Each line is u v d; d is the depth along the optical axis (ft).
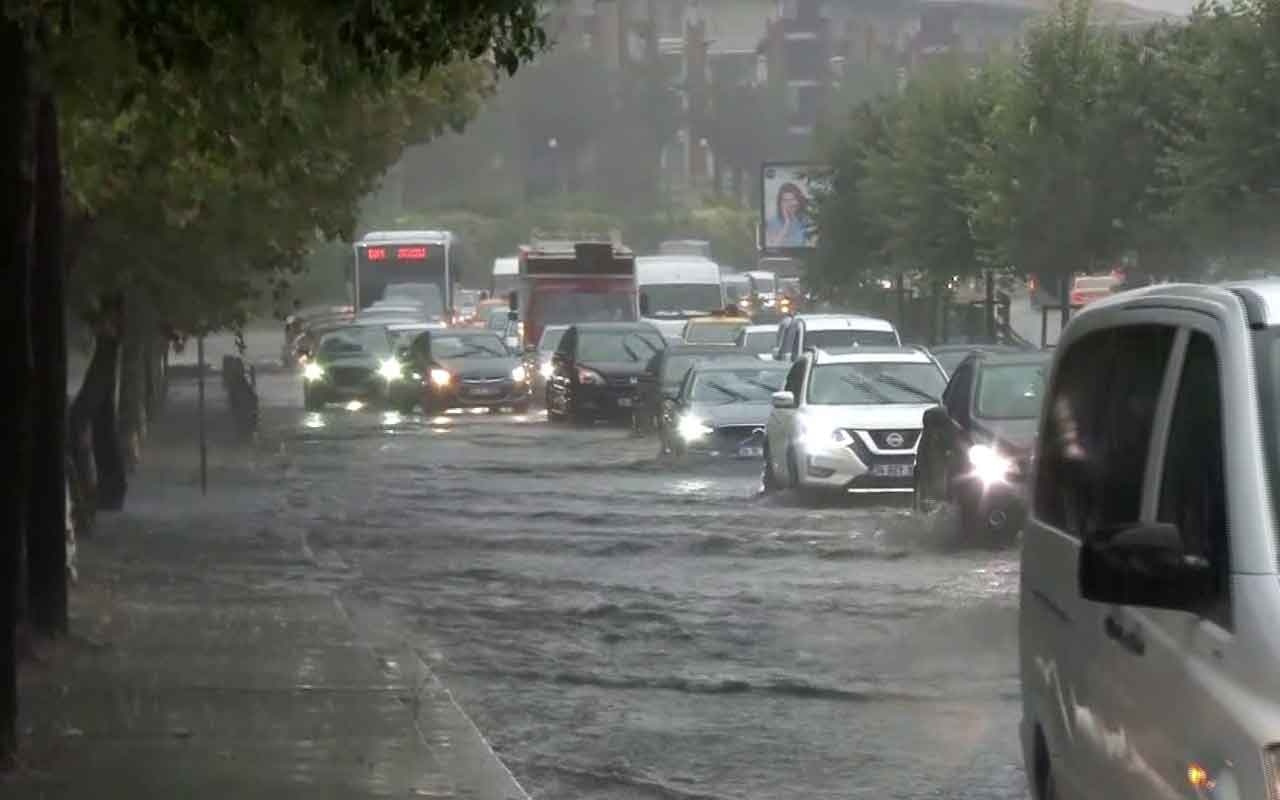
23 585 108.58
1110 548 45.50
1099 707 52.65
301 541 173.37
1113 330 57.72
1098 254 337.11
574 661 115.65
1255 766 41.32
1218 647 44.01
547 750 92.07
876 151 475.31
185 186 153.89
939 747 90.89
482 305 601.21
